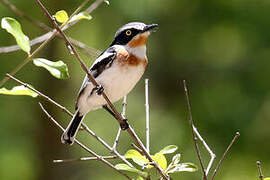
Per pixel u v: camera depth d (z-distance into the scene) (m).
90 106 8.55
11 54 14.03
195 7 14.76
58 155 14.84
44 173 14.77
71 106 14.94
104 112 14.52
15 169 14.49
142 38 8.30
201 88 14.67
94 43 15.08
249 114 13.56
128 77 8.23
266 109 13.56
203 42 14.95
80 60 6.69
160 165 6.81
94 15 14.38
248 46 14.49
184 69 14.99
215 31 14.92
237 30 14.71
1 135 13.95
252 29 14.51
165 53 15.10
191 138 13.79
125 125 7.54
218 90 14.34
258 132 13.41
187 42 14.94
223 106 13.90
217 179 13.45
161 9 14.59
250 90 13.95
